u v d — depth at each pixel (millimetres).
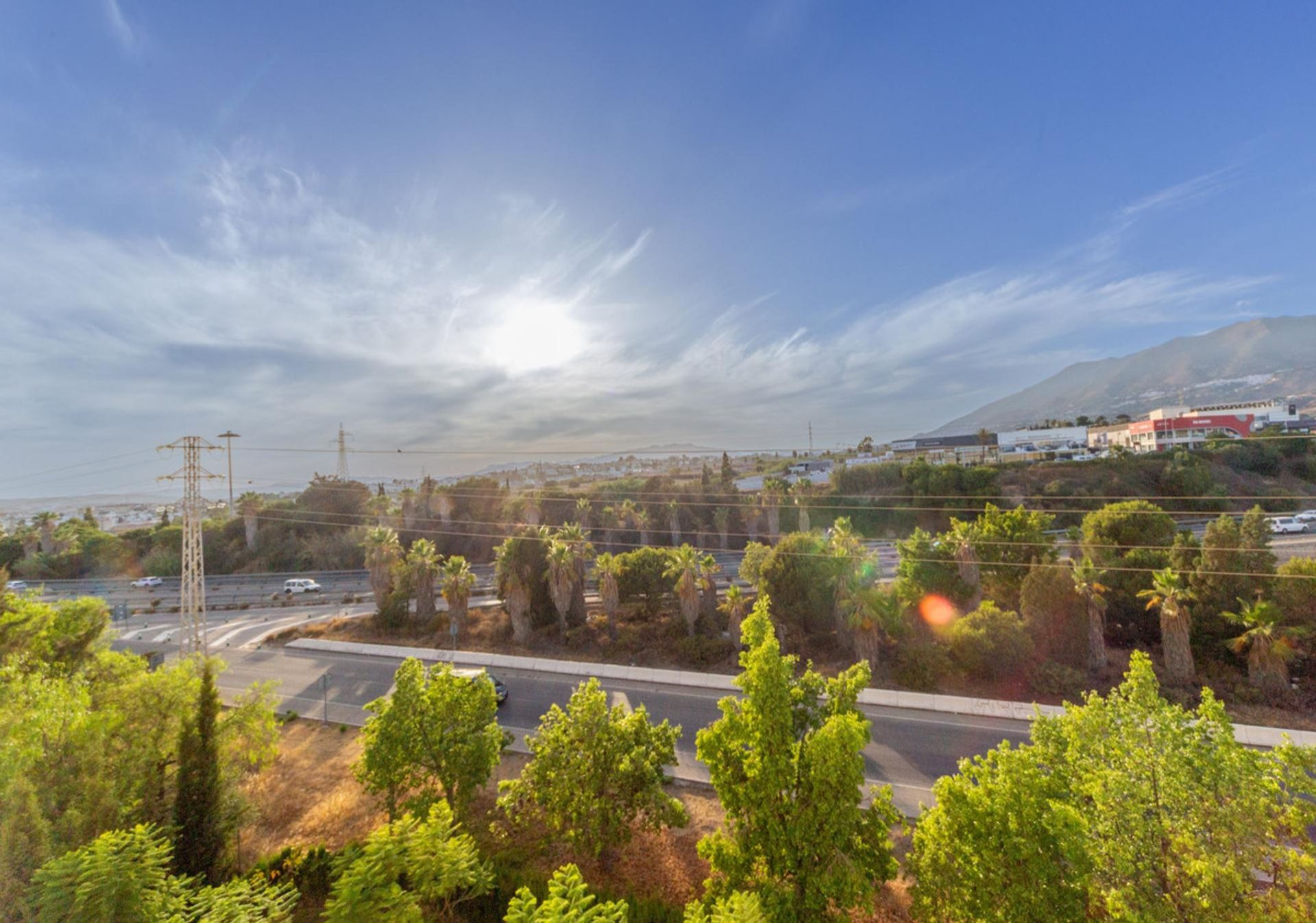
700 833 19172
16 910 12156
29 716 14688
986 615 30516
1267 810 11008
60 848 13328
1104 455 89875
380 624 43312
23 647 22172
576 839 16391
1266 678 26500
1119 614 33281
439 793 19109
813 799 12508
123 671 23078
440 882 12344
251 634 44781
